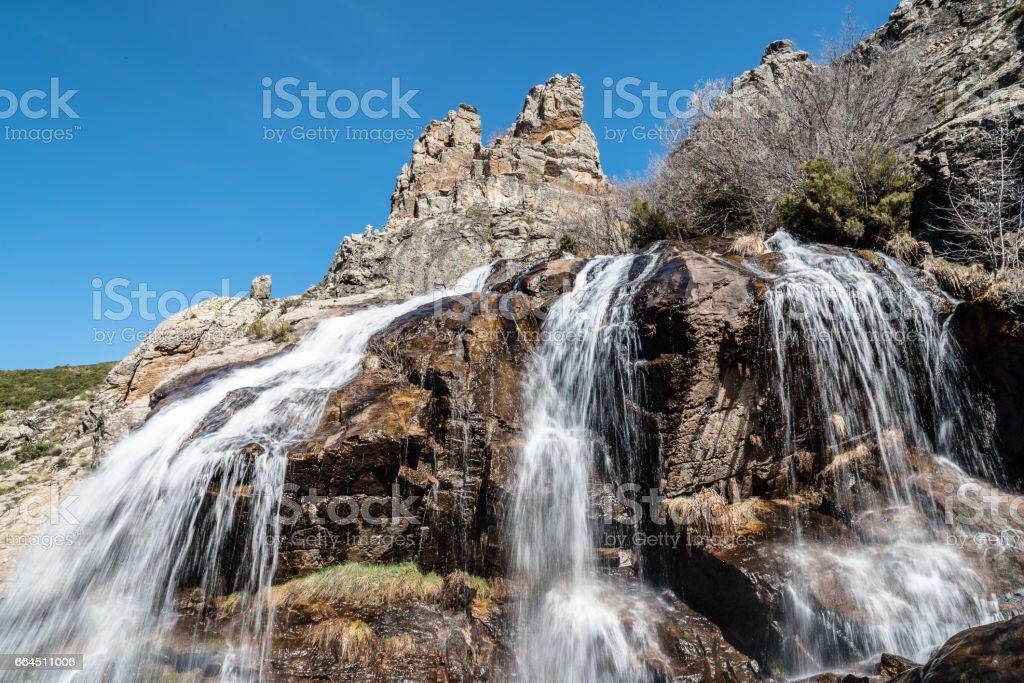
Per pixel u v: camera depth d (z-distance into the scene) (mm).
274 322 15000
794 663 6348
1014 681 3877
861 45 23391
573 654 7180
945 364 9383
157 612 7703
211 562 7750
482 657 7129
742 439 8195
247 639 7172
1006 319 8570
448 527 8117
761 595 6625
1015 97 12383
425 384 9258
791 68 25344
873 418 8812
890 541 7262
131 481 8859
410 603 7633
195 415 10055
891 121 15164
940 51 19141
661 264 9289
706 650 6758
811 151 15023
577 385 9289
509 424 8812
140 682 6887
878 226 11992
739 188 16375
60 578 8477
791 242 11906
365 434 8086
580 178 34625
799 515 7934
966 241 11141
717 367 7992
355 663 6895
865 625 6117
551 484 8383
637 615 7320
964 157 12031
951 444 9234
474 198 31656
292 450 7965
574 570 8133
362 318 13398
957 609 6316
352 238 27156
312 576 7809
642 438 8242
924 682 4387
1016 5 16766
